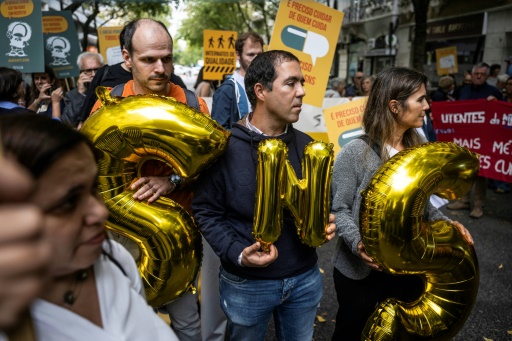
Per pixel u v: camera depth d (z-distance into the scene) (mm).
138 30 1859
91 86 3193
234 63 6496
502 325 3002
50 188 715
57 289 834
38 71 4656
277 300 1734
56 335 813
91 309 885
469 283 1812
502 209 5551
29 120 723
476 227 4914
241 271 1701
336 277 2113
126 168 1651
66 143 729
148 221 1672
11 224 490
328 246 4504
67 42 5859
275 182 1506
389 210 1635
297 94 1658
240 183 1663
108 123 1541
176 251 1694
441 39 16516
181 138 1519
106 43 6504
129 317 934
